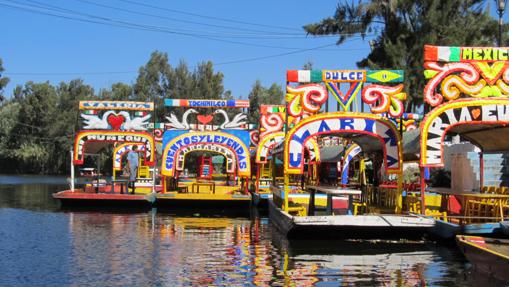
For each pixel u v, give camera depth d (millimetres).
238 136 32594
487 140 21109
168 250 16281
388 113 19531
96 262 14414
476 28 40625
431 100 18297
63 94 91062
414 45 40844
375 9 42781
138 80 80500
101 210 29109
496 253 11516
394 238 17734
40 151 90625
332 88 19547
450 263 14234
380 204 22719
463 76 18219
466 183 26891
